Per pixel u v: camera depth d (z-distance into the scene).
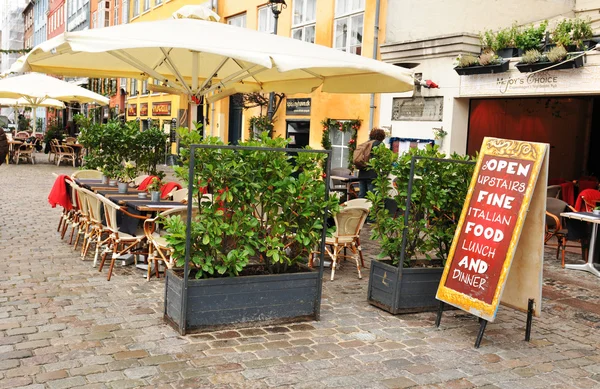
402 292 5.70
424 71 11.98
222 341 4.73
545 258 8.98
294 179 5.19
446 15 12.21
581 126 13.57
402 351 4.77
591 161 13.56
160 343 4.62
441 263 6.13
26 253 7.51
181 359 4.32
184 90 8.28
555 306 6.35
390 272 5.75
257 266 5.56
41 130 46.69
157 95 26.83
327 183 5.34
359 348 4.77
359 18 14.63
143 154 10.27
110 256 7.54
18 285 6.04
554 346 5.10
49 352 4.34
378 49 13.77
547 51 9.92
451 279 5.25
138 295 5.90
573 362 4.74
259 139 5.57
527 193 4.86
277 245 5.12
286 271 5.46
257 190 5.09
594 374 4.52
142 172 10.75
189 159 4.90
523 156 5.00
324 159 5.50
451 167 5.92
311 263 7.40
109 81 34.44
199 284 4.83
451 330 5.36
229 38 6.39
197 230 4.83
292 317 5.30
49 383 3.82
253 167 5.09
